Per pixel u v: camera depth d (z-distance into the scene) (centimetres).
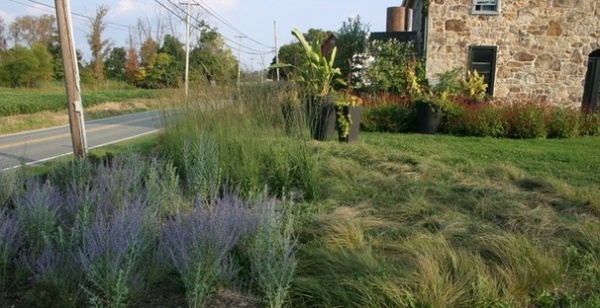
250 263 278
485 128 1003
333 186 475
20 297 247
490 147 826
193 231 250
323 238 318
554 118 1018
